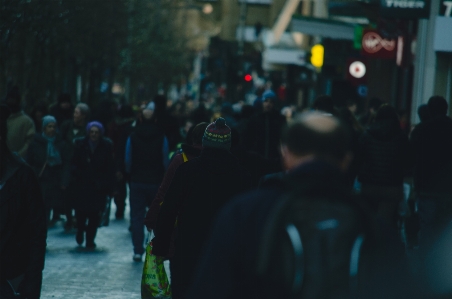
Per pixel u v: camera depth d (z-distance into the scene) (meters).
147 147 18.73
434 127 16.08
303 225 5.13
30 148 21.91
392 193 16.50
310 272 5.09
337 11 42.81
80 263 18.22
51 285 15.66
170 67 96.50
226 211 5.41
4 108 8.84
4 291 8.78
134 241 18.78
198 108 30.67
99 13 47.75
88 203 20.17
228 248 5.28
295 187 5.27
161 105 24.14
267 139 20.98
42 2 35.47
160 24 83.94
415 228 19.38
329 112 17.12
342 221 5.17
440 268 6.06
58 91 52.38
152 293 12.36
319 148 5.39
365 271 5.19
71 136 22.41
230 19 104.94
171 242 11.65
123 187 26.19
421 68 30.53
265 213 5.27
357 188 18.95
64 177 22.22
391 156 16.38
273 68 83.44
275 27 83.06
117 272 17.27
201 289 5.29
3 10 31.97
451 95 28.66
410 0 25.98
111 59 56.91
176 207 10.18
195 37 112.06
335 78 55.19
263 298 5.12
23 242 8.91
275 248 5.11
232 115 28.92
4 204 8.77
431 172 16.12
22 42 41.94
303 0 79.12
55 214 24.39
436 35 26.34
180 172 10.22
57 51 48.31
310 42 69.94
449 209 16.09
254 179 13.91
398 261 5.34
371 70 43.09
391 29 34.91
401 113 29.23
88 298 14.56
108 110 28.53
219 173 10.20
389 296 5.28
